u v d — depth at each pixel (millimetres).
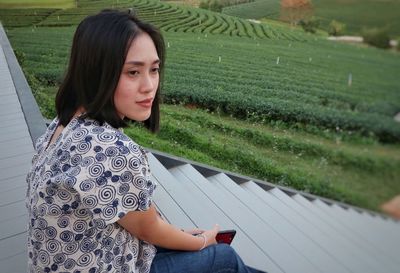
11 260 1528
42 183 777
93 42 763
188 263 1015
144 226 865
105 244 833
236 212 2293
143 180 788
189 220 2037
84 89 797
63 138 814
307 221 2141
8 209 1874
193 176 2732
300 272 1752
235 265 1079
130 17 810
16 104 3518
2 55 5250
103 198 753
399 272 1619
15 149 2588
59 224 775
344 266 1731
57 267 802
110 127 815
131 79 803
